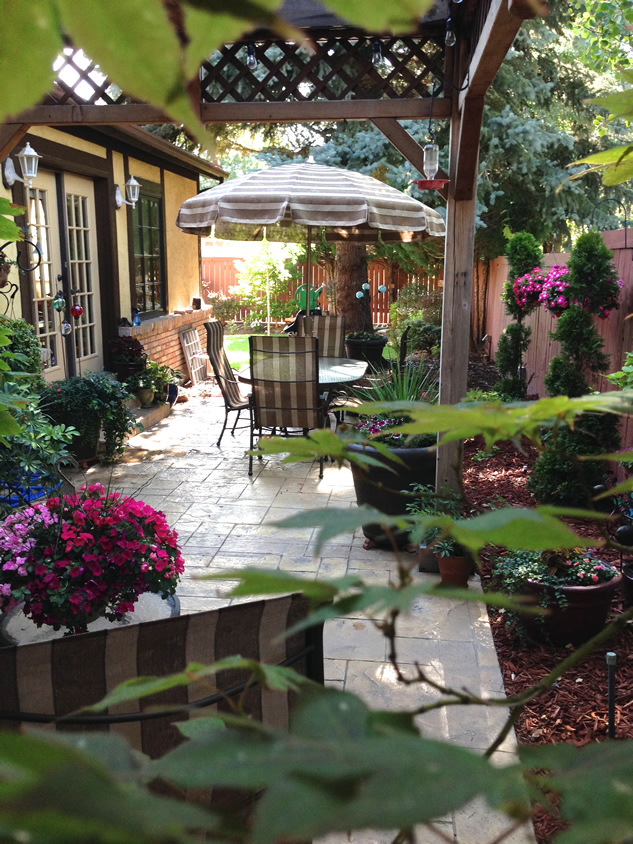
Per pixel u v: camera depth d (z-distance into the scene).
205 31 0.29
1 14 0.29
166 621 1.50
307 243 7.79
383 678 3.07
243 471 6.07
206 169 10.76
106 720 1.40
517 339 7.43
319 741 0.25
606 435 4.65
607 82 11.80
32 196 6.37
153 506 5.21
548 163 11.34
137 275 8.96
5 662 1.41
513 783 0.22
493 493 5.30
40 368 5.59
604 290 4.98
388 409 0.44
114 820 0.18
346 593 0.33
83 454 6.04
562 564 3.36
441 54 4.03
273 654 1.63
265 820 0.20
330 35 4.09
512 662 3.21
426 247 11.76
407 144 4.07
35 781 0.18
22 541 2.57
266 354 5.75
